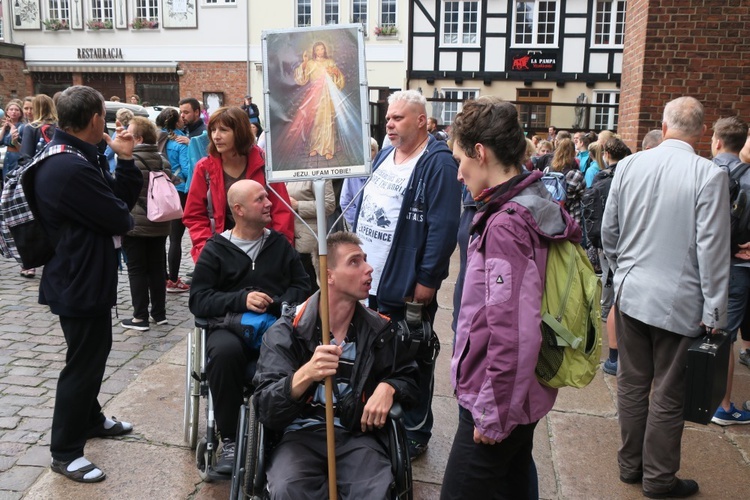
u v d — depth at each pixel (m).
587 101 21.83
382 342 2.58
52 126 6.36
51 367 4.73
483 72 22.03
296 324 2.58
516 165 2.24
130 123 5.36
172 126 7.04
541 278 2.15
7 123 7.72
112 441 3.69
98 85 24.64
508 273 2.07
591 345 2.23
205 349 3.27
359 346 2.58
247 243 3.38
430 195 3.27
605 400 4.47
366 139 2.43
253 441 2.46
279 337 2.58
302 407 2.48
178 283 6.86
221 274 3.33
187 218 4.02
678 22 6.84
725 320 3.02
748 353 5.10
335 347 2.32
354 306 2.61
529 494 2.51
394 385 2.54
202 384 3.41
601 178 5.64
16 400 4.17
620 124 8.02
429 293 3.31
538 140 15.12
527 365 2.06
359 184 3.98
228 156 3.87
